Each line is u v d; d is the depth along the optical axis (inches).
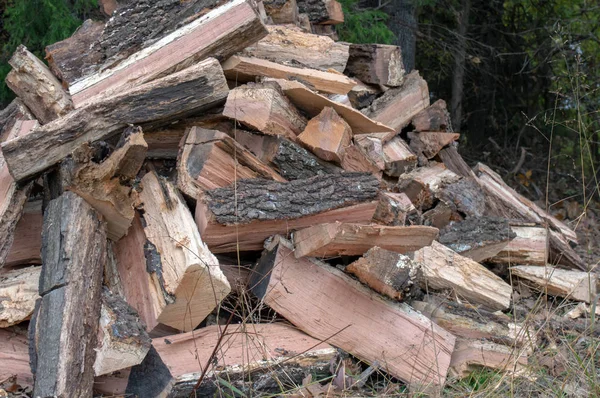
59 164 131.3
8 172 137.2
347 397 122.0
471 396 124.0
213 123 148.9
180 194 136.4
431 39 391.2
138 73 144.9
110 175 125.0
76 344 108.7
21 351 124.0
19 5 276.7
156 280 124.0
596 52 377.1
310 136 145.1
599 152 370.3
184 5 149.7
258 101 142.0
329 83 164.2
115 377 118.0
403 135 226.1
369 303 136.8
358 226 128.8
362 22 325.4
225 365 120.1
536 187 365.4
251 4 147.1
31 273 130.6
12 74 151.3
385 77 211.5
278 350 126.9
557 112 388.2
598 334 156.7
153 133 145.1
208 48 146.7
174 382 114.2
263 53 177.3
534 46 405.4
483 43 419.2
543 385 129.3
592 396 121.5
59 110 146.6
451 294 162.4
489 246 179.6
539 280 189.3
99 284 120.3
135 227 134.9
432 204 199.3
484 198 208.4
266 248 135.3
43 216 136.6
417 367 135.6
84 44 152.9
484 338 145.8
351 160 155.9
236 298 136.8
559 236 219.8
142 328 113.3
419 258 161.5
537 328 153.3
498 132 426.9
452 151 226.8
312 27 222.4
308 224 135.0
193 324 125.7
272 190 133.3
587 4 388.5
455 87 407.8
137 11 149.7
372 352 135.4
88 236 122.5
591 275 191.8
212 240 130.3
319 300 134.2
